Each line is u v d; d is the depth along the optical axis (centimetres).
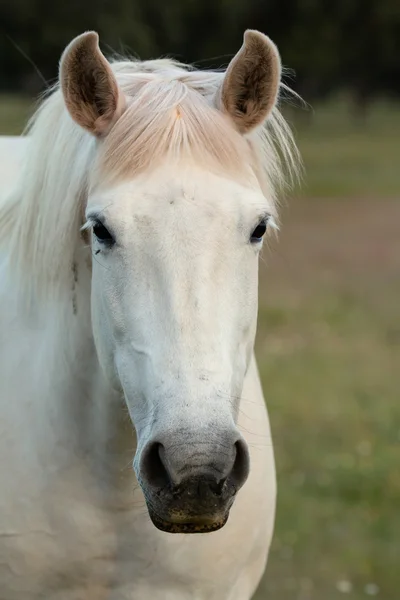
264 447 264
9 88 2498
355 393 715
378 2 3697
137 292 200
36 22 2236
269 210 211
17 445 246
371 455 592
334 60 3694
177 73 236
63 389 243
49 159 238
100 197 206
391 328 918
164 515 189
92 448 241
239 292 203
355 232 1519
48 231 238
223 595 257
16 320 260
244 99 222
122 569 247
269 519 267
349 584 441
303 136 3359
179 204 200
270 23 3512
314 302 1027
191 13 3016
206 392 188
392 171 2370
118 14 2172
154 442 187
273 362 797
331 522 504
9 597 250
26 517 243
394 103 5081
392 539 486
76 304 241
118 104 216
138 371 200
